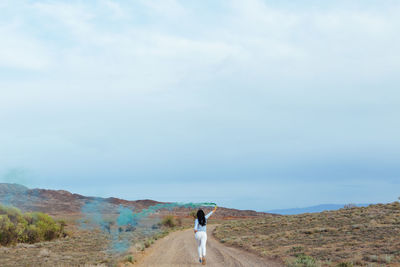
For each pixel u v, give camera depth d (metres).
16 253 24.52
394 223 31.11
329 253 18.00
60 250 26.36
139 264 17.30
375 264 14.10
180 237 39.34
